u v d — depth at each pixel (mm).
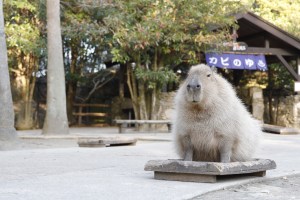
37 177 5922
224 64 19406
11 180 5688
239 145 5531
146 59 18047
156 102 18844
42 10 18781
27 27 17422
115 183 5363
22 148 11578
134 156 8672
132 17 17203
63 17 18922
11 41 16938
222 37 17594
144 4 17156
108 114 24859
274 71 23828
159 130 18391
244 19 19391
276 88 23828
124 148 10531
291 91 23469
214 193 4992
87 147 11109
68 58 23844
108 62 23719
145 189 4953
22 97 21156
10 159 8109
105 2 17609
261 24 19641
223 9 18312
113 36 16781
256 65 20109
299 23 26141
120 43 16578
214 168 5227
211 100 5195
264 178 5898
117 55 17203
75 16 18641
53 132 15602
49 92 15758
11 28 16969
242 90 22688
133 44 16906
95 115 24469
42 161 7809
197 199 4641
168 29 17000
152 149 10234
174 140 5633
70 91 23938
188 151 5469
